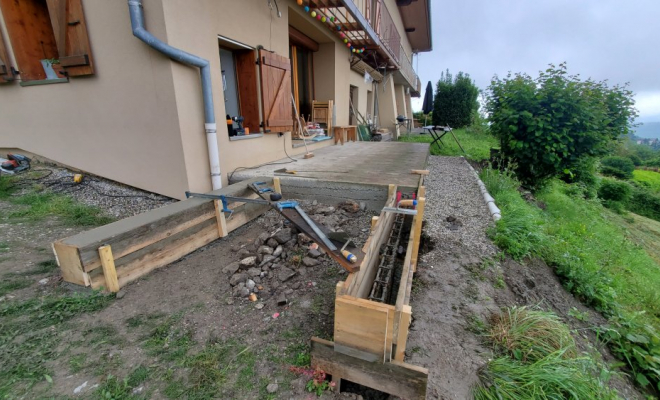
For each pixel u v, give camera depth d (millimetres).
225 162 4188
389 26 10703
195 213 2936
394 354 1532
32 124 4551
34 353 1695
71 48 3693
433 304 2293
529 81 6605
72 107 4082
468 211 4297
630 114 6633
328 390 1582
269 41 4965
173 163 3633
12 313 1963
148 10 3186
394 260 2711
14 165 4461
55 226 3289
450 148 10953
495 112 7227
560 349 1841
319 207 3680
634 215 13273
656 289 3965
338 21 7031
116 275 2260
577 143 6285
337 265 2619
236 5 4160
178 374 1627
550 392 1618
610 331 2475
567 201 7027
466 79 19000
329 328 1954
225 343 1847
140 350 1769
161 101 3451
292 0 5520
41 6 4484
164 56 3266
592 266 3545
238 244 3131
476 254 3086
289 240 2834
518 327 2010
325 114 7918
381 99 14133
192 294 2303
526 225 3604
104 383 1551
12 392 1473
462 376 1676
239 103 4969
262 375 1635
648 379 2256
